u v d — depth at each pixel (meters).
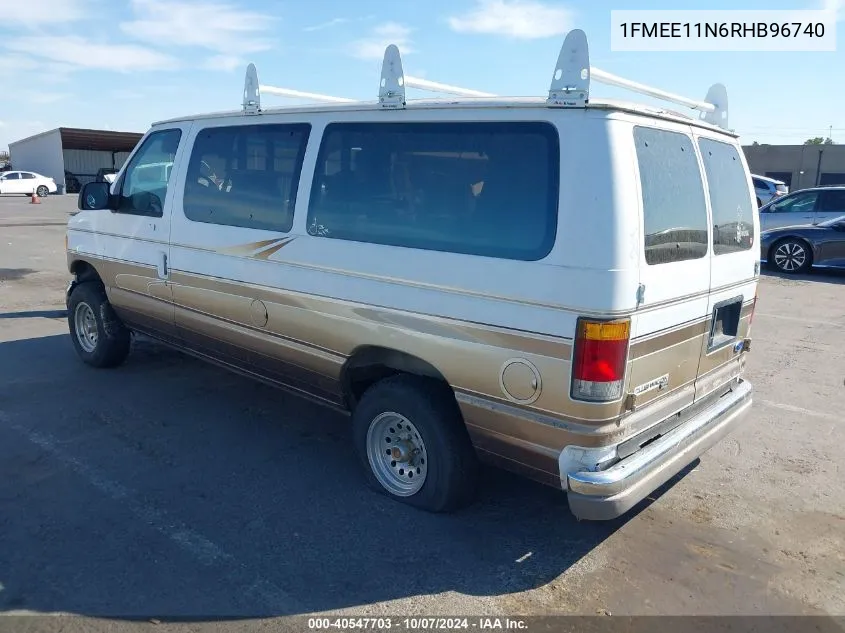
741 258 4.18
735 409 4.20
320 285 4.15
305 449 4.85
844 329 8.91
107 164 51.69
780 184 22.02
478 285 3.39
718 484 4.50
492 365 3.40
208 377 6.34
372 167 3.92
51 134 43.75
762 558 3.65
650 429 3.51
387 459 4.17
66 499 4.06
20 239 16.91
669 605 3.24
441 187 3.60
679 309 3.54
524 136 3.32
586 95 3.12
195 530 3.76
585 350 3.09
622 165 3.11
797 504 4.25
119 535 3.69
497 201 3.38
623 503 3.19
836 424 5.61
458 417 3.79
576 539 3.77
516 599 3.25
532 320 3.23
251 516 3.92
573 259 3.09
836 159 43.34
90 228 6.18
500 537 3.77
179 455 4.70
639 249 3.16
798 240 13.71
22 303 9.56
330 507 4.04
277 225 4.43
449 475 3.80
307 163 4.26
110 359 6.40
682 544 3.76
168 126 5.43
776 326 9.07
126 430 5.10
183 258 5.15
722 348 4.10
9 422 5.19
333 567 3.46
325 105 4.21
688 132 3.71
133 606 3.12
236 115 4.80
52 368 6.52
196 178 5.08
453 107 3.58
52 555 3.49
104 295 6.27
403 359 3.85
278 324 4.49
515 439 3.42
